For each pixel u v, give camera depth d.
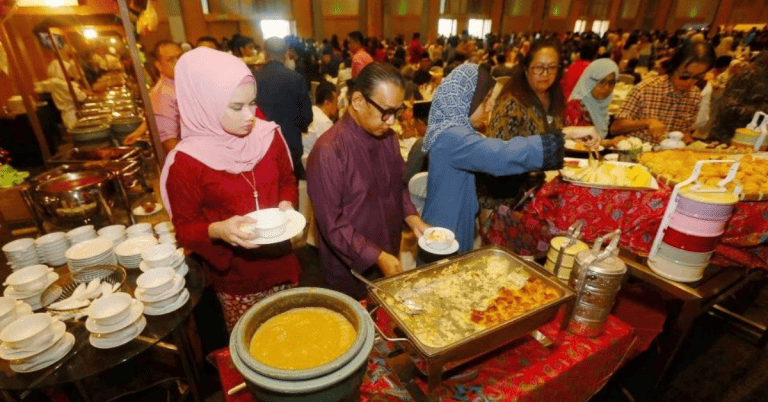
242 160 1.29
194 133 1.24
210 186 1.26
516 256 1.23
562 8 20.91
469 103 1.42
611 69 2.40
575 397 1.15
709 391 1.83
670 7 21.28
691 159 1.63
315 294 0.89
